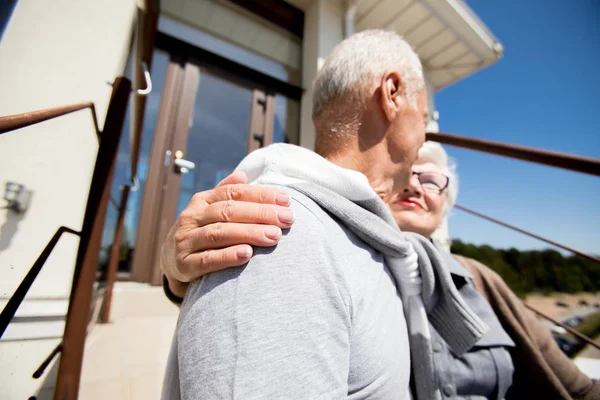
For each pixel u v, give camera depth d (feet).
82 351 2.08
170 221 6.84
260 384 0.80
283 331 0.88
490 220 4.20
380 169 1.84
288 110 8.74
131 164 5.19
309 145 8.03
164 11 7.52
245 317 0.89
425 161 3.93
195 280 1.15
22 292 1.47
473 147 2.77
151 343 4.05
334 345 0.94
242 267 1.00
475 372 2.14
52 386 2.42
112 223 5.01
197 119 7.76
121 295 5.26
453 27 9.23
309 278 0.99
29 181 2.59
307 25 9.15
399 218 3.63
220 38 8.27
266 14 8.87
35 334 2.37
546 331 3.29
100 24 3.14
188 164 6.75
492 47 9.70
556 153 2.05
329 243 1.14
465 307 2.03
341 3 9.00
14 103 2.52
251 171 1.59
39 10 2.75
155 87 7.20
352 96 1.78
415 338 1.90
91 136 2.94
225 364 0.83
